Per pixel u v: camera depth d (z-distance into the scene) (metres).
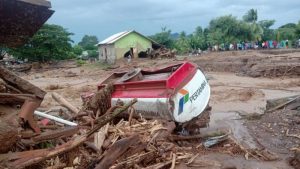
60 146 6.33
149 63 50.00
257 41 69.06
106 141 8.41
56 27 65.44
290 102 15.90
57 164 6.46
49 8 5.46
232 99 21.50
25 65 58.38
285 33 74.69
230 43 70.81
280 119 14.15
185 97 11.49
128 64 52.16
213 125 14.37
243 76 34.62
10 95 6.45
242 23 74.62
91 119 10.25
